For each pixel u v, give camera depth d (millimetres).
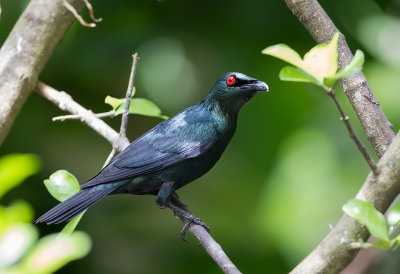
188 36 12766
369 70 12234
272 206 11625
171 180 8492
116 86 12969
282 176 11781
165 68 12703
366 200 4910
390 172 4855
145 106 8016
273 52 4719
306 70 4629
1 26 12234
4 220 4133
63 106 8906
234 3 12555
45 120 12891
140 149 8383
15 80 9289
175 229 13234
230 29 12703
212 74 12734
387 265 9977
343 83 6770
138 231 13148
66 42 12516
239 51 12570
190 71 12680
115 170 8148
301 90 12305
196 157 8555
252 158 12492
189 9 12742
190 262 12766
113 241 12984
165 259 12922
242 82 8445
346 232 4852
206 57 12703
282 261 12062
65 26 9617
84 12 12508
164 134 8570
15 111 9297
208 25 12766
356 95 6680
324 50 4648
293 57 4691
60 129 13133
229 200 13078
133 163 8242
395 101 11797
